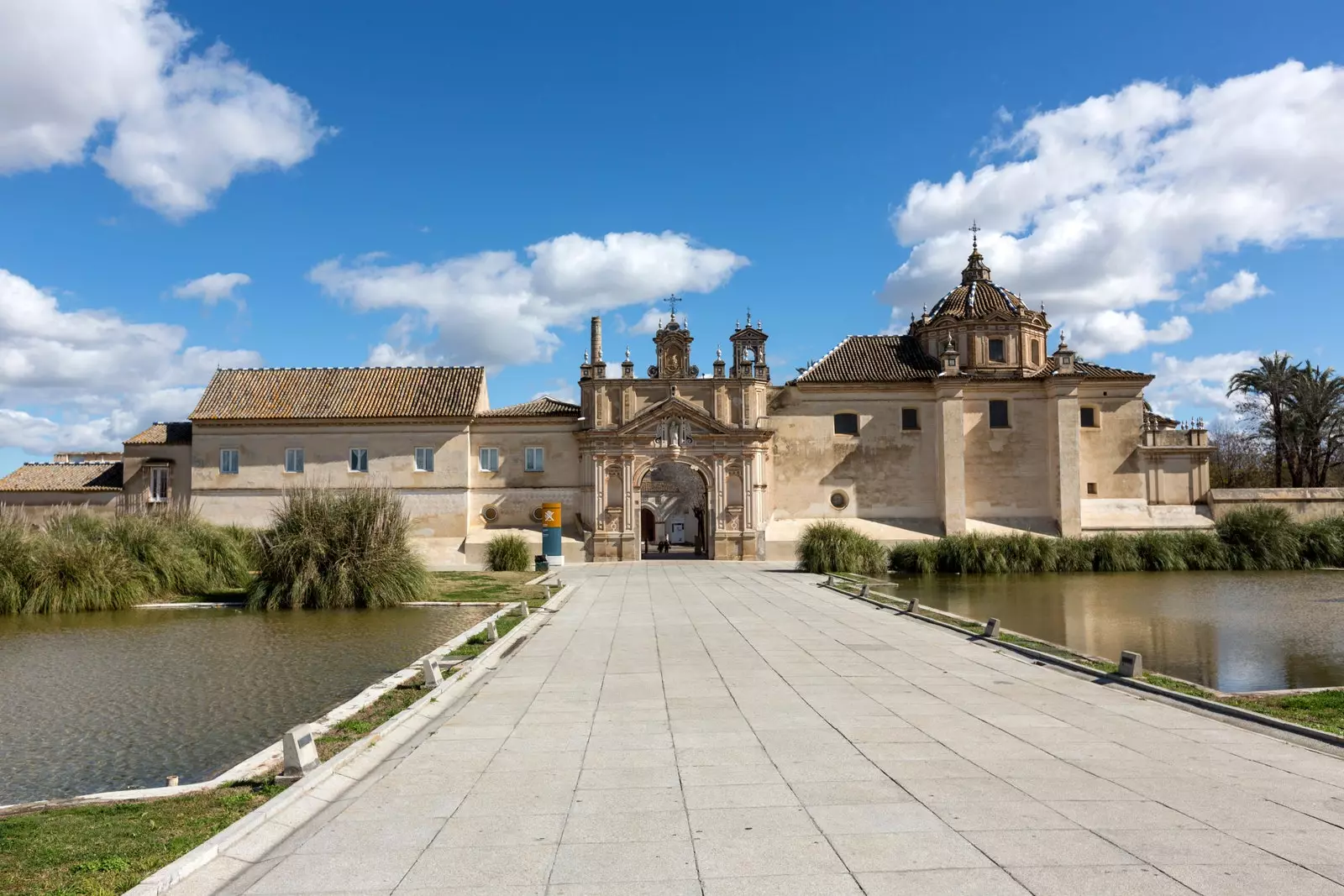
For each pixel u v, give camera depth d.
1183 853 6.82
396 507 30.16
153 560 29.69
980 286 52.66
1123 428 49.97
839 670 15.19
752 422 48.69
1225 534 42.53
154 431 50.75
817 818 7.73
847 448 49.75
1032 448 49.69
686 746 10.29
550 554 44.38
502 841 7.36
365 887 6.49
